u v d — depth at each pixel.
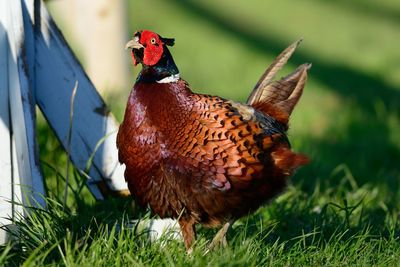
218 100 8.84
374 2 33.03
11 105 8.94
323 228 9.95
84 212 9.56
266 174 8.93
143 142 8.77
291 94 10.08
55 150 11.55
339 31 29.39
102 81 15.41
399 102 22.83
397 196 12.98
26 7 9.50
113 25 15.33
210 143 8.65
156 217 9.49
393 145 18.02
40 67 9.70
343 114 20.58
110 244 8.27
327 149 17.45
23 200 8.88
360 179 14.59
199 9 29.91
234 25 28.88
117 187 10.02
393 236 9.60
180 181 8.74
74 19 15.91
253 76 23.80
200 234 9.55
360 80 24.95
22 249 8.45
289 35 28.61
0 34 8.85
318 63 26.14
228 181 8.72
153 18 28.41
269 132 9.03
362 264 8.73
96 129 9.94
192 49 26.16
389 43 28.56
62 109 9.85
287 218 10.52
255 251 8.53
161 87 8.80
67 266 7.79
